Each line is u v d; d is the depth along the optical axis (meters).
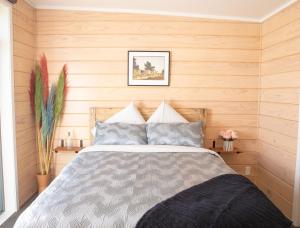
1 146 2.75
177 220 1.35
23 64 2.99
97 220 1.37
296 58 2.72
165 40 3.44
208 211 1.43
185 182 1.89
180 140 3.05
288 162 2.84
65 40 3.38
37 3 3.23
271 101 3.24
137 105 3.50
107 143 3.04
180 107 3.52
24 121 3.02
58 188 1.74
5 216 2.72
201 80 3.50
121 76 3.45
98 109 3.43
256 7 3.10
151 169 2.18
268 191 3.29
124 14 3.39
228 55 3.49
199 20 3.44
